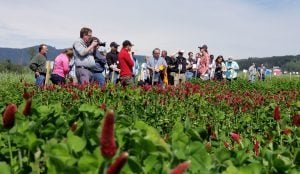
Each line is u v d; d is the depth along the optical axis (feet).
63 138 12.83
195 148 11.55
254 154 15.31
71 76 60.39
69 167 8.91
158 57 73.00
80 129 11.95
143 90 45.09
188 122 13.87
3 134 12.86
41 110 15.51
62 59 56.44
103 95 42.24
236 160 12.27
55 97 42.22
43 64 57.77
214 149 15.12
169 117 33.45
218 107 42.04
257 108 40.83
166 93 45.93
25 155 12.37
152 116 33.30
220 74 100.58
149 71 72.79
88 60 50.34
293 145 18.45
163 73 73.92
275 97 50.39
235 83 96.99
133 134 11.27
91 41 50.47
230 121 34.24
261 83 112.37
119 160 6.88
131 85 47.42
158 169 10.44
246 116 33.01
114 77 63.87
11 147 12.32
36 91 44.68
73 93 42.24
